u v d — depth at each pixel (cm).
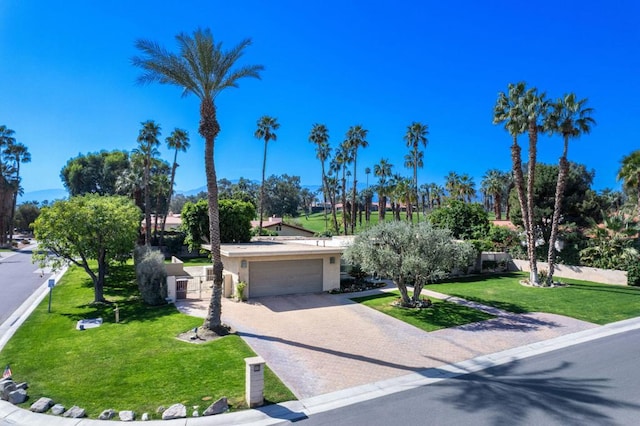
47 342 1280
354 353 1163
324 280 2186
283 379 962
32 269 3212
